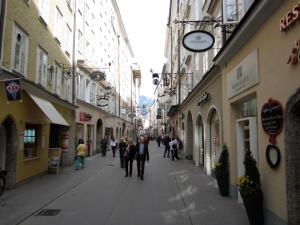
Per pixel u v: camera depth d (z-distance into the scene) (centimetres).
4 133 1236
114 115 4241
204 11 1695
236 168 1044
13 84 1012
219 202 990
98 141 3341
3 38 1077
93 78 2853
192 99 2167
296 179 603
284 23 625
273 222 697
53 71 1753
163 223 769
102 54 3472
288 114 614
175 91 3684
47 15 1647
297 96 580
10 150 1227
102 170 1833
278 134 675
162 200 1027
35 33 1454
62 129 2048
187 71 2559
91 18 2920
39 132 1548
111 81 4053
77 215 844
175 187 1264
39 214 855
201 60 1806
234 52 995
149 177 1543
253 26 793
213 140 1536
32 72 1416
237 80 965
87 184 1348
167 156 2855
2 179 1038
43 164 1598
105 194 1129
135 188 1247
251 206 737
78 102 2414
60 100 1797
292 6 604
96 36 3141
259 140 788
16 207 919
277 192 679
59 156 1683
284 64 640
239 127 1034
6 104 1138
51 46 1722
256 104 881
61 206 947
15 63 1234
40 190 1189
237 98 977
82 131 2578
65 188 1229
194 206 938
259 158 788
